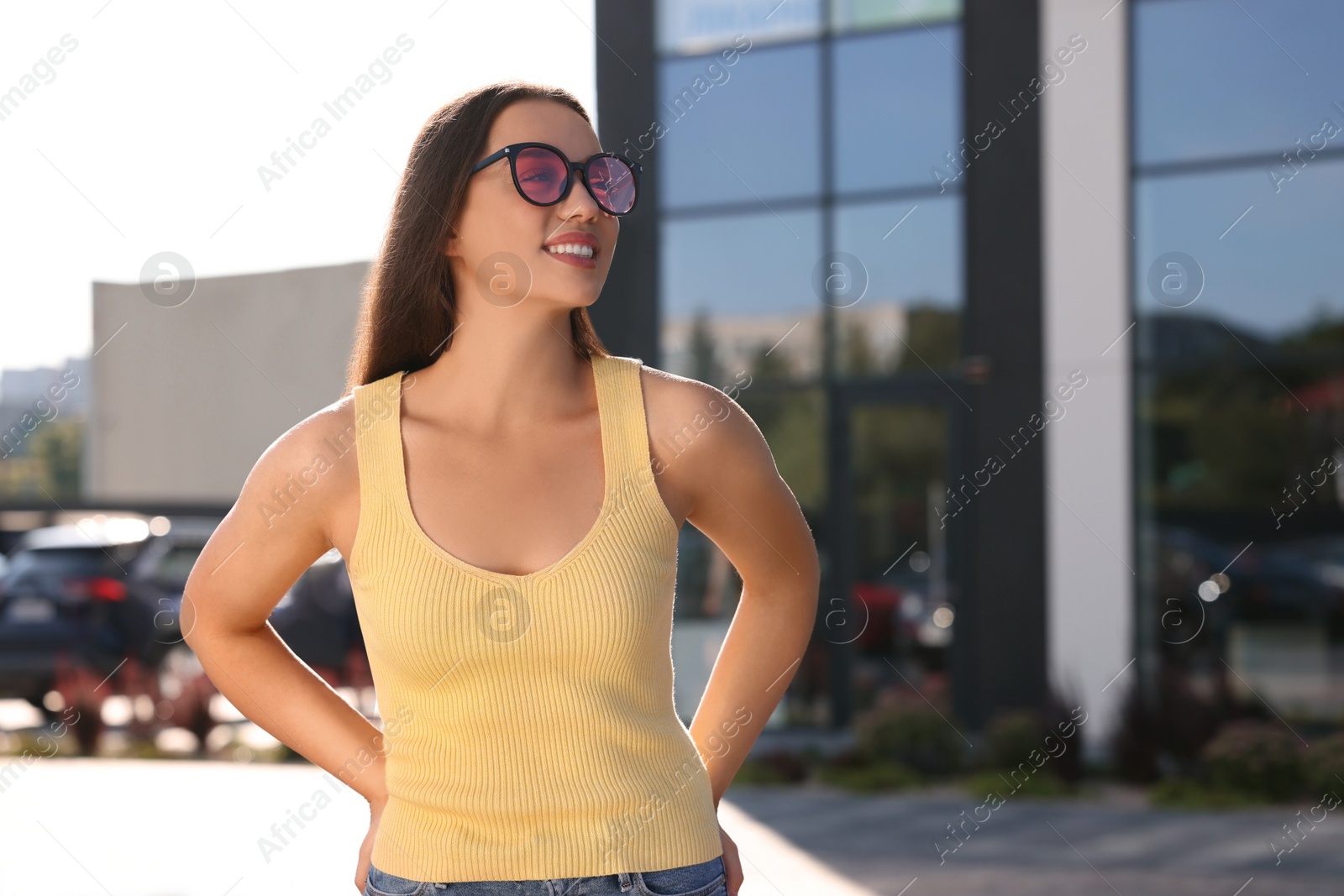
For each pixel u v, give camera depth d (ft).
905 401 31.91
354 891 17.20
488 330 5.79
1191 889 17.46
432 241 5.96
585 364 6.06
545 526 5.57
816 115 31.99
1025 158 31.01
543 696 5.37
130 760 29.12
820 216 32.12
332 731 6.07
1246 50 29.81
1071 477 30.81
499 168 5.75
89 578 30.78
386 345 6.22
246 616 6.05
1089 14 30.53
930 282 31.71
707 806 5.61
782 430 32.58
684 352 32.78
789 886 17.74
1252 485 29.81
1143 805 24.23
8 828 21.38
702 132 32.42
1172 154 30.25
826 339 32.27
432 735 5.43
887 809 23.97
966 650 31.40
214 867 18.51
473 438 5.77
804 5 32.07
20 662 30.55
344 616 30.78
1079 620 30.60
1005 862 19.22
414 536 5.52
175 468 28.81
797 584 6.29
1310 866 18.86
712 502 5.97
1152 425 30.48
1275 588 29.58
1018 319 31.12
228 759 29.09
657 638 5.58
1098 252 30.60
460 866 5.29
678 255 32.78
